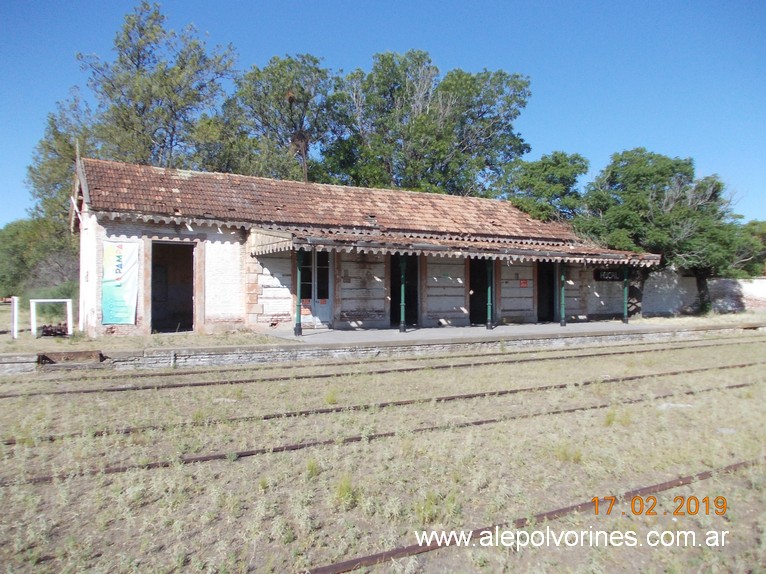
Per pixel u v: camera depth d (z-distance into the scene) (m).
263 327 17.50
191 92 31.48
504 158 43.12
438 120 39.00
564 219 25.36
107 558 4.23
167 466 6.07
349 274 18.91
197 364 12.70
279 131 40.41
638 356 14.77
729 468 6.01
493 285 21.83
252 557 4.25
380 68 42.00
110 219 15.57
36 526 4.65
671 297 27.75
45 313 26.22
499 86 42.59
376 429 7.54
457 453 6.41
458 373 11.95
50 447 6.73
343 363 13.29
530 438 7.09
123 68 31.55
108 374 11.48
